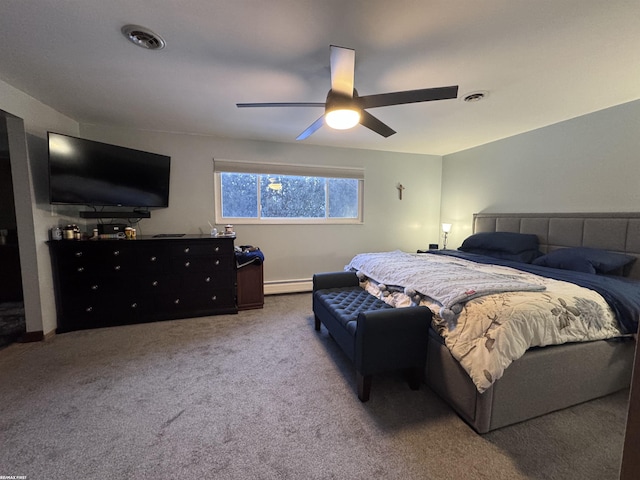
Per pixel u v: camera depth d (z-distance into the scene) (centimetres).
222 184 379
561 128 296
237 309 331
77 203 267
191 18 144
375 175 440
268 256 402
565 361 162
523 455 137
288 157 394
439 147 415
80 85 221
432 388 184
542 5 133
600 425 156
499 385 148
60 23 148
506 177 359
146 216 326
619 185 252
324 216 430
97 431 150
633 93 229
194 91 232
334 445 143
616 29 150
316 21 146
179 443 143
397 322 173
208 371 208
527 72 197
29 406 168
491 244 325
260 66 192
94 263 278
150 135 339
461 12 138
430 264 254
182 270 307
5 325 284
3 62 187
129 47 171
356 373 189
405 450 140
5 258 350
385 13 140
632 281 212
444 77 204
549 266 262
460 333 161
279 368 213
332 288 280
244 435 149
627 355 181
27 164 242
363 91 226
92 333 271
